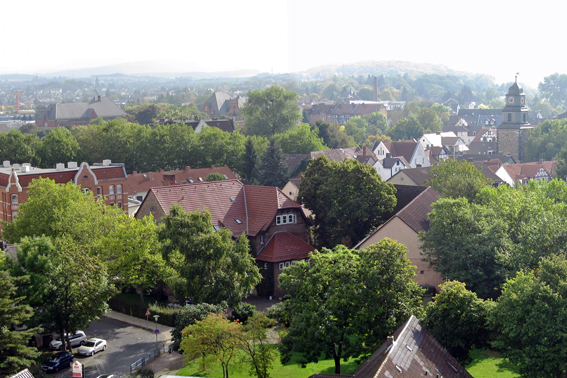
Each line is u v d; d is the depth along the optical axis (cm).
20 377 4231
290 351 4612
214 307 5400
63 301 5472
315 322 4341
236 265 5672
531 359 3972
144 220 6694
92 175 10044
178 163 14088
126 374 4912
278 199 7488
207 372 5056
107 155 13875
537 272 4428
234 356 4828
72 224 7094
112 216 7275
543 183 9262
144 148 13938
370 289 4359
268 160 12500
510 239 6084
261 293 7156
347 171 7644
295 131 17412
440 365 3653
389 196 7694
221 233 5731
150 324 6353
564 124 19312
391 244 4491
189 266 5556
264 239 7319
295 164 14800
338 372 4588
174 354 5516
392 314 4438
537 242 5581
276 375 4956
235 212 7538
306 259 7281
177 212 5738
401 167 14912
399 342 3566
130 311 6681
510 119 19200
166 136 14012
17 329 5916
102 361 5378
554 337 3953
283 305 5000
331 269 4475
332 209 7500
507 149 19200
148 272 6469
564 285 4047
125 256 6400
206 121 19962
